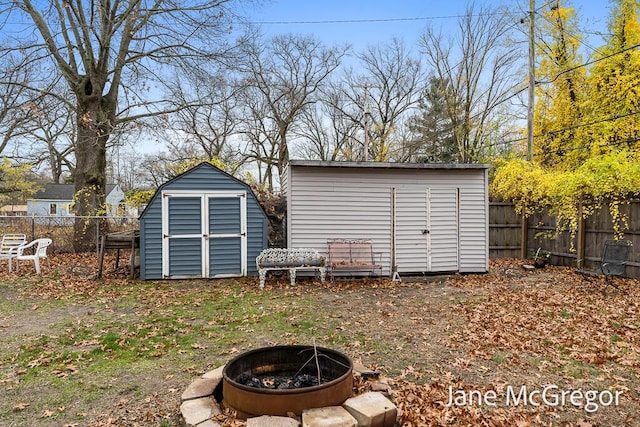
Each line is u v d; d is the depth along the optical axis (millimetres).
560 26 15391
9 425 3031
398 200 9477
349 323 5617
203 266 8961
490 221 12242
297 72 24375
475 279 9047
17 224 14562
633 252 8391
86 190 13008
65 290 7641
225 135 22891
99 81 13102
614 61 13414
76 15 12781
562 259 10289
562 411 3268
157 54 13500
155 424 3041
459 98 23203
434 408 3250
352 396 3057
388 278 9211
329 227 9211
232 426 2617
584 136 14594
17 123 14312
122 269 9859
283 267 8297
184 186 8883
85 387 3643
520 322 5562
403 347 4680
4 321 5668
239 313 6109
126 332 5152
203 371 3984
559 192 9844
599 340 4812
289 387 3180
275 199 11852
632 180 8195
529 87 12797
